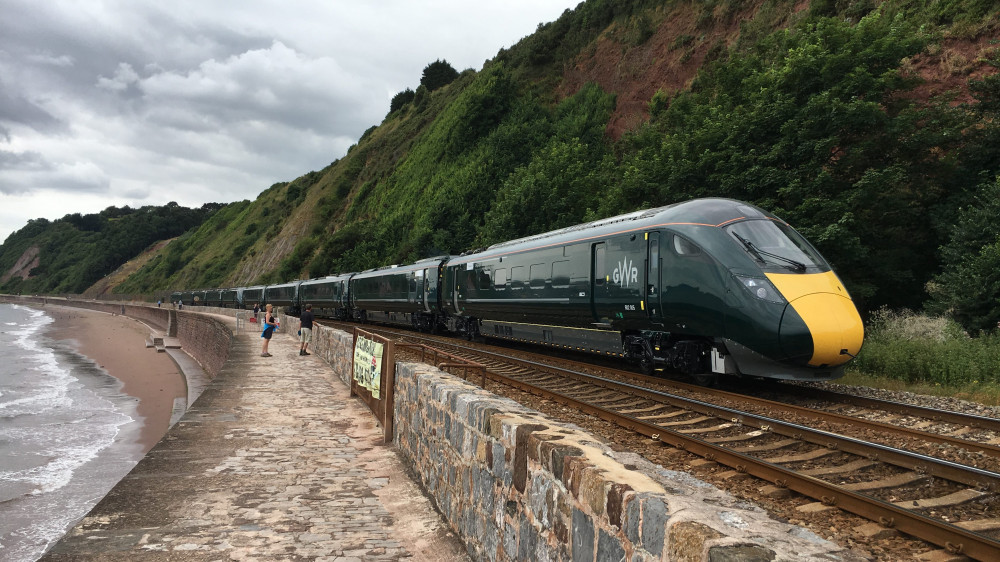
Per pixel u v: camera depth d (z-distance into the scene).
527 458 3.02
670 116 23.75
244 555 3.86
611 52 48.03
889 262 15.33
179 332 55.47
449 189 48.38
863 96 14.84
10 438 21.06
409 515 4.69
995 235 13.30
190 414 8.56
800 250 9.89
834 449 6.21
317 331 17.97
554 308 14.38
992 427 7.20
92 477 16.33
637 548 1.96
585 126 42.12
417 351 16.80
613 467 2.41
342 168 86.62
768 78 16.47
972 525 4.19
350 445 6.93
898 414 8.31
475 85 61.06
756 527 1.80
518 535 3.08
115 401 28.73
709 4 39.25
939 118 15.55
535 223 29.73
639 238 11.62
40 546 11.62
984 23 19.88
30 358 46.25
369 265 52.09
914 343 12.02
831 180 14.27
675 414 8.25
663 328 11.24
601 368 12.94
